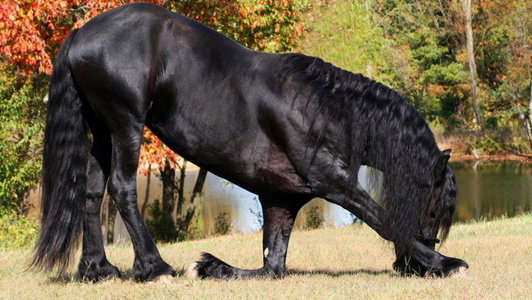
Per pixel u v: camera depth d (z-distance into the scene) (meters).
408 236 7.09
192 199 24.50
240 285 7.04
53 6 16.88
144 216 24.83
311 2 23.50
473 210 25.69
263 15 20.14
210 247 12.94
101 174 7.67
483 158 51.38
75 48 7.25
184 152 7.44
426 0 59.03
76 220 7.34
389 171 7.12
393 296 6.22
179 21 7.34
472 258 9.62
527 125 52.91
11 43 17.38
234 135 7.21
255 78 7.20
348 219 23.91
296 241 13.73
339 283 7.15
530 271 7.97
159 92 7.20
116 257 10.89
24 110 19.23
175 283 7.14
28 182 19.34
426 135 7.21
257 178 7.32
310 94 7.15
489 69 58.84
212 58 7.22
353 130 7.11
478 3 58.00
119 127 7.21
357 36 24.56
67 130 7.41
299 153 7.14
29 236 17.97
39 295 6.93
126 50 7.11
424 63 59.41
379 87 7.30
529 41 52.16
